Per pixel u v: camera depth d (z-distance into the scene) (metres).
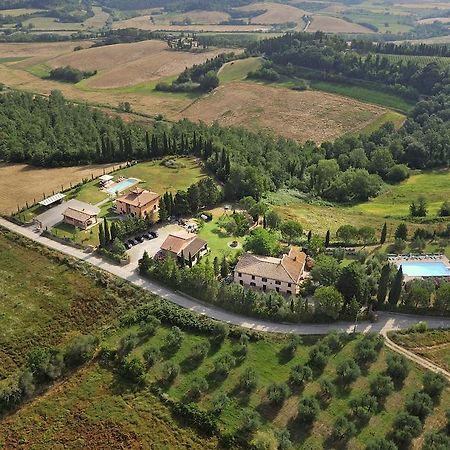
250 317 108.31
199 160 194.12
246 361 97.00
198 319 106.19
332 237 144.00
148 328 102.75
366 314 108.62
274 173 189.12
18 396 88.12
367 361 97.12
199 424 84.56
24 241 132.00
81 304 110.69
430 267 123.38
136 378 92.38
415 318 109.50
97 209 146.62
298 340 100.12
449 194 190.25
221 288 110.69
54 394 90.44
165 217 144.62
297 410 86.75
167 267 116.44
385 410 86.94
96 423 85.25
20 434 83.50
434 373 93.06
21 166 184.12
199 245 129.00
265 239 129.00
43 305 109.81
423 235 142.88
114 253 126.62
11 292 113.44
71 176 175.88
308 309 107.31
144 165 187.12
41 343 100.81
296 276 117.06
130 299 112.62
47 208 150.75
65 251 128.50
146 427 84.62
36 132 197.25
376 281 114.62
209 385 91.38
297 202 175.50
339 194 189.75
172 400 88.50
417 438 82.00
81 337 98.56
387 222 158.50
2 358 96.56
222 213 154.25
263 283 118.44
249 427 82.56
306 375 91.50
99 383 92.56
